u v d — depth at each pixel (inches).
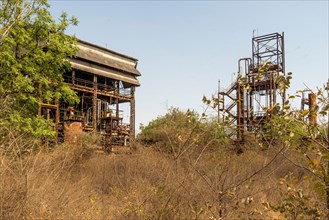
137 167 386.6
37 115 636.7
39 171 271.3
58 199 264.4
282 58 1298.0
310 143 163.2
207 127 216.1
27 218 238.7
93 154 660.1
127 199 286.7
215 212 227.6
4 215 229.9
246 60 1193.4
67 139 786.8
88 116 1551.4
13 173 249.8
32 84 659.4
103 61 1536.7
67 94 717.3
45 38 703.7
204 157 272.4
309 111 154.6
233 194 211.2
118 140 1446.9
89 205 287.7
